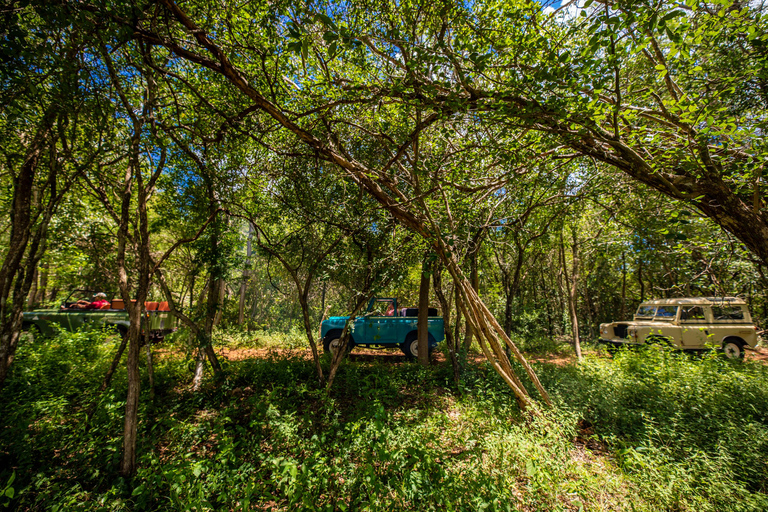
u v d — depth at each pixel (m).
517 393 5.06
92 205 6.61
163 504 2.99
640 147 3.75
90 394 5.04
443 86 3.52
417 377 7.01
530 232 8.05
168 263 9.55
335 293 12.54
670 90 3.36
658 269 11.16
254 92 3.72
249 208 6.51
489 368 7.20
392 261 6.08
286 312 17.02
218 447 3.72
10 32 2.34
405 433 3.80
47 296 12.77
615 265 13.27
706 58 3.88
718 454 3.59
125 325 9.29
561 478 3.30
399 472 3.16
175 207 6.44
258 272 15.59
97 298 10.13
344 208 5.97
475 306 5.26
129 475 3.37
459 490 2.88
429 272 5.32
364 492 3.08
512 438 3.69
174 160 5.68
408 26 3.83
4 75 2.49
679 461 3.58
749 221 2.95
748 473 3.46
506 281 9.26
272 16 3.37
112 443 3.69
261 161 5.85
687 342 9.08
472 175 5.61
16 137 4.30
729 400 4.80
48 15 2.43
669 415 4.57
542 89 3.08
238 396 5.92
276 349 10.81
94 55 3.44
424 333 8.34
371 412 4.66
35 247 4.39
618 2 2.39
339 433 4.17
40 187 5.04
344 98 4.51
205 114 5.07
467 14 3.50
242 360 8.34
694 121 3.01
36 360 5.91
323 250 6.51
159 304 10.80
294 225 6.55
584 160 5.64
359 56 3.95
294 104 4.89
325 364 7.77
